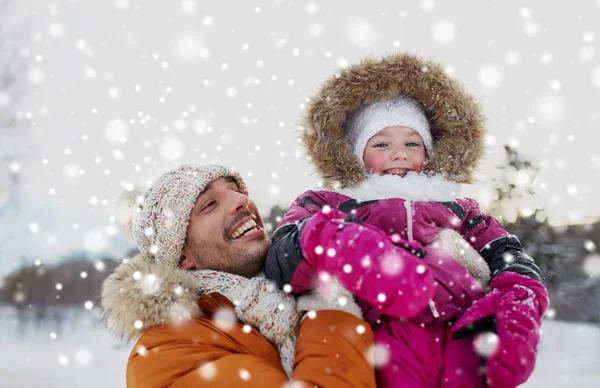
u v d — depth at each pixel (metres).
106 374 4.82
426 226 1.79
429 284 1.21
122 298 1.69
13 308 8.52
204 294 1.74
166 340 1.62
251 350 1.60
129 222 2.14
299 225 1.51
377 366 1.52
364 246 1.25
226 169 1.98
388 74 2.11
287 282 1.52
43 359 5.45
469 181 2.20
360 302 1.62
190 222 1.85
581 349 5.52
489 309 1.48
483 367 1.41
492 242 1.88
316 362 1.41
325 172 2.19
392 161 2.04
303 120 2.28
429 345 1.53
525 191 6.67
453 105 2.15
